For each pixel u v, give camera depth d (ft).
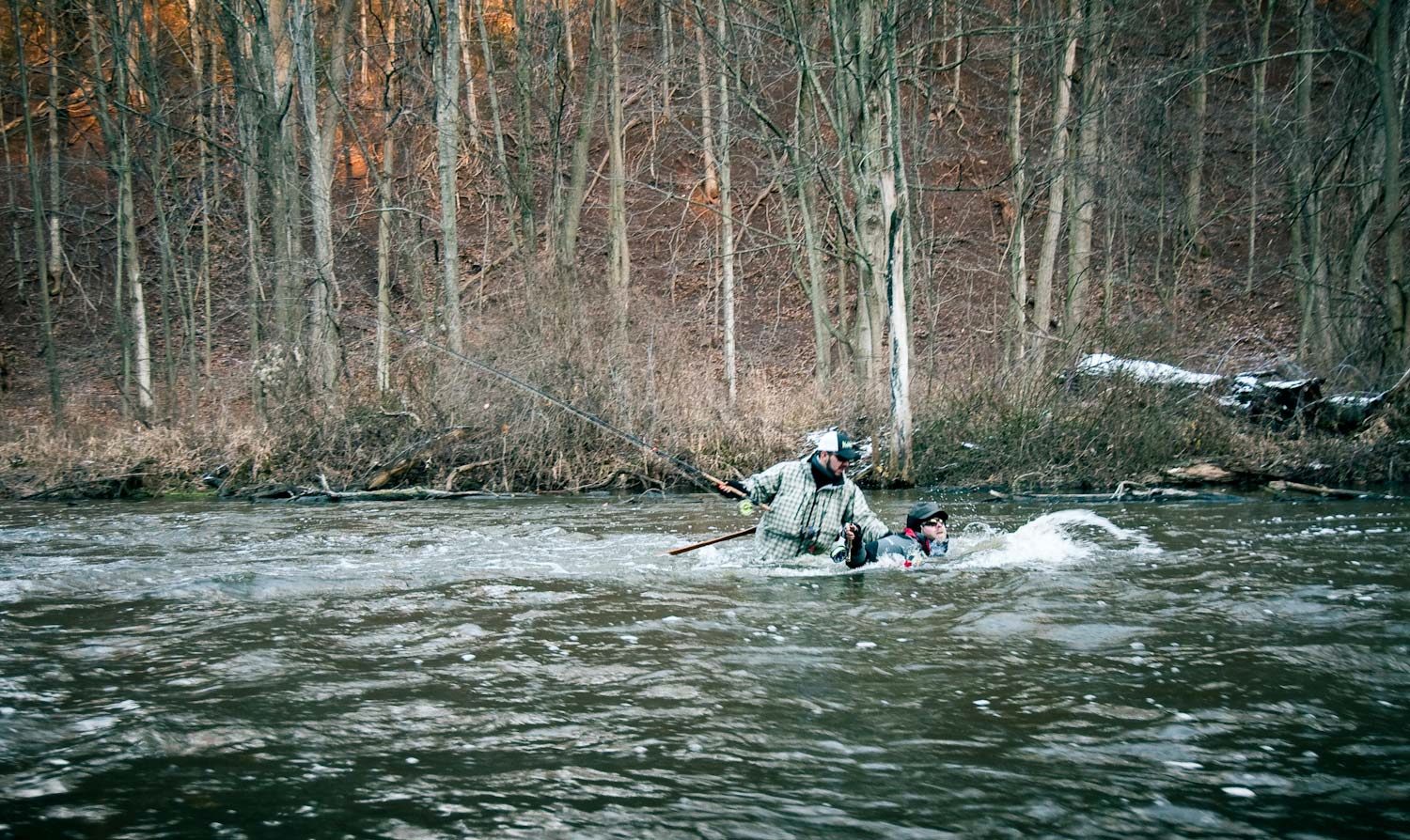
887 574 25.13
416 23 84.43
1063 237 107.04
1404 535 30.17
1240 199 106.73
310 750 12.70
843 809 10.82
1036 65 80.59
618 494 50.88
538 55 89.76
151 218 105.81
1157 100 75.92
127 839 10.18
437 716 13.94
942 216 110.83
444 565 27.14
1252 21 97.76
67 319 98.22
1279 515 35.63
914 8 57.11
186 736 13.19
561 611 20.79
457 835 10.26
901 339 48.85
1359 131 59.36
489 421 53.21
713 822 10.51
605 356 53.98
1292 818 10.49
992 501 43.88
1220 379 52.65
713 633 18.66
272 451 52.95
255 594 22.81
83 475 51.98
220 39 82.43
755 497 27.20
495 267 91.20
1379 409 48.47
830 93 92.48
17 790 11.42
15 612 20.89
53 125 91.40
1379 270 86.07
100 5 80.84
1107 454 48.16
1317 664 16.07
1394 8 57.47
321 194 60.90
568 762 12.23
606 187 112.47
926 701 14.43
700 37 77.36
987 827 10.36
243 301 91.30
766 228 111.55
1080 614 19.86
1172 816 10.59
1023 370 52.80
